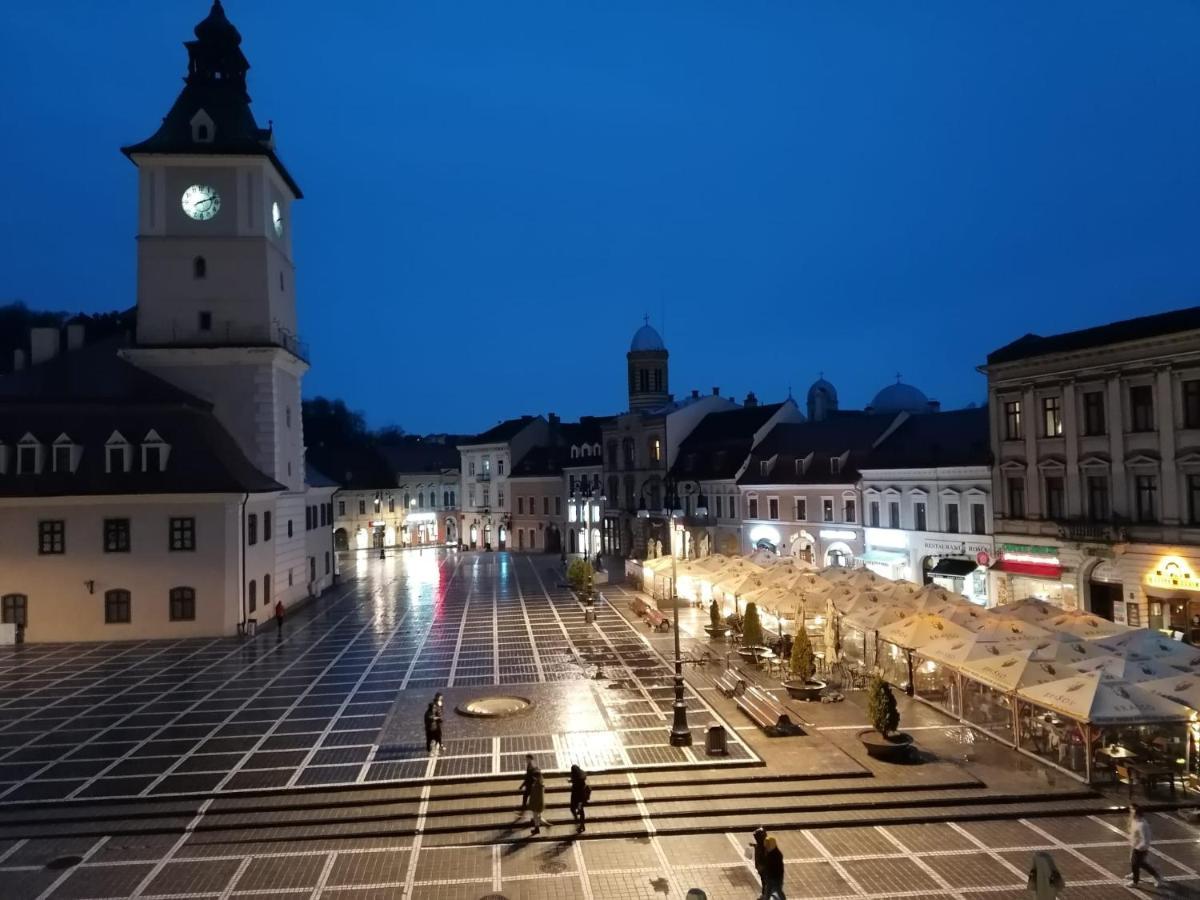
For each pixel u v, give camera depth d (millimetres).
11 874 19266
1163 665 24516
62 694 33812
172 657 40812
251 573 48188
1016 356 43562
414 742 26625
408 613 53625
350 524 111625
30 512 45062
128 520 45656
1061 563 41188
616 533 88062
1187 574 35562
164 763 25250
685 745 25672
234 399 51938
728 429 75812
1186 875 18422
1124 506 38312
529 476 103250
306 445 131000
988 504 45750
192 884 18766
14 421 46062
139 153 51344
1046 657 25328
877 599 35125
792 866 19188
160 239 52250
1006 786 22844
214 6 54125
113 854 20203
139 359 51219
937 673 33250
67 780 24031
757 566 45969
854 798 22312
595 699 31297
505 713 29203
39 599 44938
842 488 57500
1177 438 36031
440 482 123875
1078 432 40406
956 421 53062
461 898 18078
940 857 19531
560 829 21109
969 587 46312
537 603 56906
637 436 83875
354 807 22344
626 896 18047
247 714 30391
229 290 52562
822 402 88062
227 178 52562
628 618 49719
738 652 38969
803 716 29094
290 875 19156
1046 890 15680
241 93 54812
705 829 21000
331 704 31531
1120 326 39406
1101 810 21750
